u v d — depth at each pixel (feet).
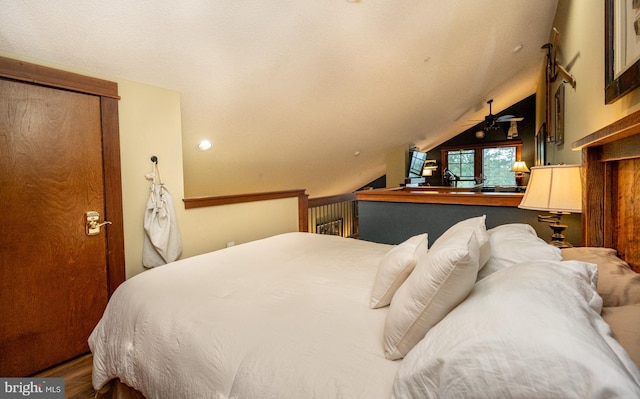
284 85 9.62
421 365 2.32
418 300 2.97
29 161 5.98
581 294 2.58
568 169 5.42
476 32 10.44
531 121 22.77
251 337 3.40
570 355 1.76
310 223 15.02
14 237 5.87
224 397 3.03
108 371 4.61
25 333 6.06
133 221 7.57
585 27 6.40
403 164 20.45
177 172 8.36
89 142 6.75
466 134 25.18
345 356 3.05
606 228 4.54
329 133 13.96
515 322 2.07
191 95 8.56
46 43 5.89
